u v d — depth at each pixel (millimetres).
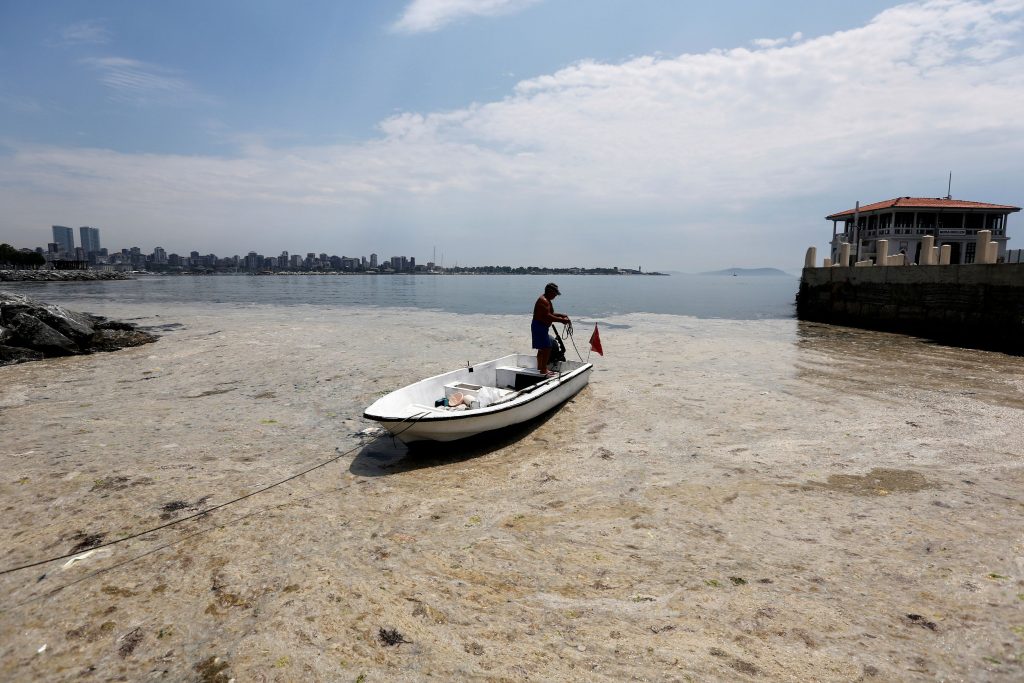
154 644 3773
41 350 16125
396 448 8219
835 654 3588
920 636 3762
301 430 9141
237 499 6230
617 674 3420
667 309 39031
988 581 4422
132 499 6180
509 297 54188
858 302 27297
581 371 11164
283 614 4086
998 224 43000
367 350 17859
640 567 4734
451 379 9633
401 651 3676
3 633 3904
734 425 9305
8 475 6902
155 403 10938
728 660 3539
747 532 5359
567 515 5816
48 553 4992
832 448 8016
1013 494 6215
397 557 4930
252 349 17922
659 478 6867
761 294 67188
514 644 3740
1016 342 18938
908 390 11992
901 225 43719
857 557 4844
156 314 31953
